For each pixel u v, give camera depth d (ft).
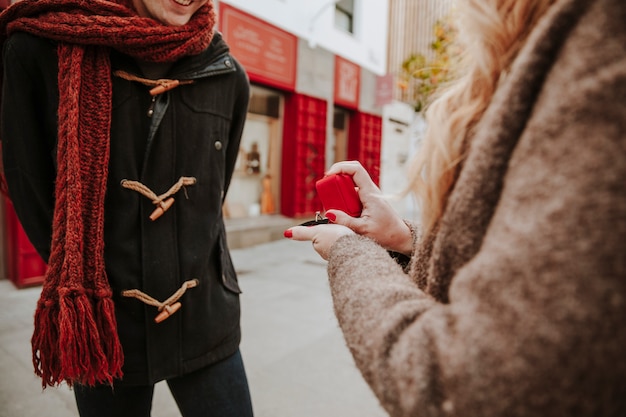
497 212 1.40
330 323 11.06
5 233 13.21
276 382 8.10
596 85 1.18
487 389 1.23
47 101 3.22
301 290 14.02
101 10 3.14
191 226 3.59
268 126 24.82
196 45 3.40
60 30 2.98
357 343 1.69
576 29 1.30
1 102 3.40
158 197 3.38
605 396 1.12
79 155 3.04
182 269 3.53
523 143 1.35
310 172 26.89
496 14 1.74
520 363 1.18
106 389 3.46
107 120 3.14
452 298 1.47
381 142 34.58
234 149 4.50
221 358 3.87
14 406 6.97
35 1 3.14
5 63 3.15
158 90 3.31
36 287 12.91
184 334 3.60
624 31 1.20
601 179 1.14
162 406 7.23
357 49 30.73
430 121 2.04
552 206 1.20
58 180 2.99
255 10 21.66
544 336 1.15
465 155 1.82
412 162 2.24
